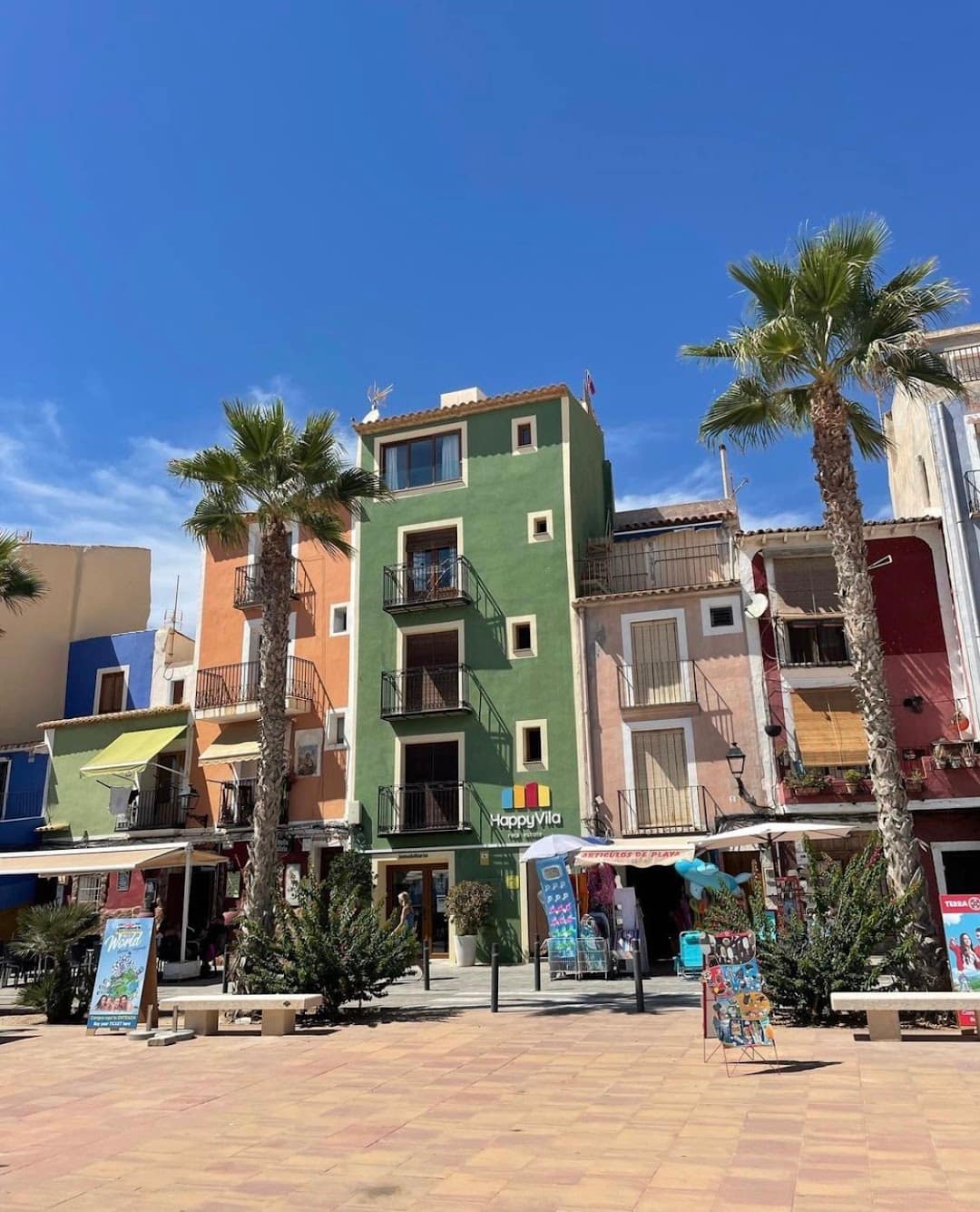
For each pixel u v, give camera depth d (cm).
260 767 1653
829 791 2289
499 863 2583
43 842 3247
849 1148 642
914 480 2828
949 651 2388
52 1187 638
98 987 1402
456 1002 1572
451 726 2745
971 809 2245
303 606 3052
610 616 2652
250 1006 1295
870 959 1542
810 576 2517
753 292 1526
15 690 3475
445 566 2900
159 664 3409
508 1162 646
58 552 3675
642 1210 538
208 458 1748
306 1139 730
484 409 2981
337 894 1494
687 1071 926
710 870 1802
